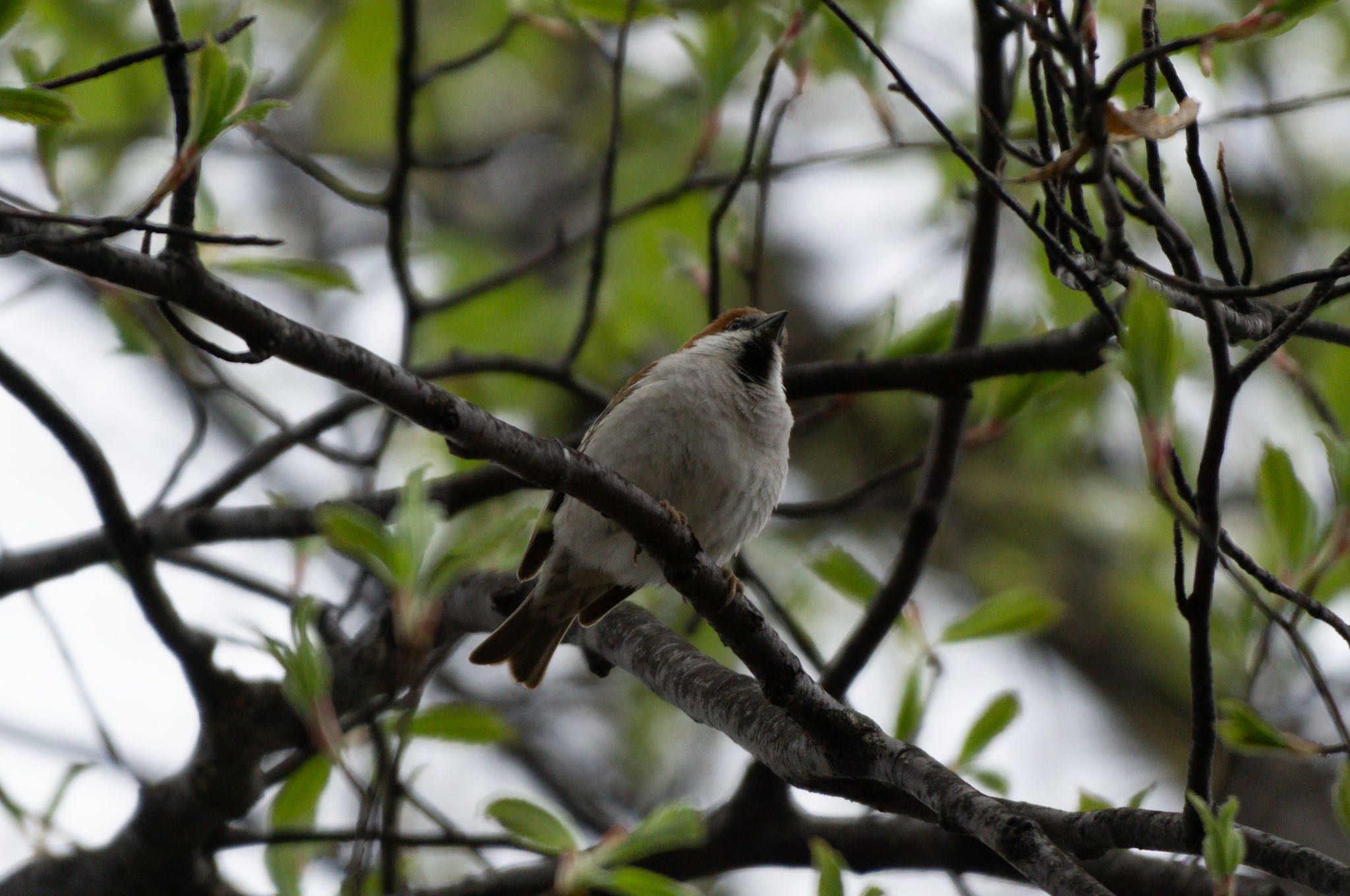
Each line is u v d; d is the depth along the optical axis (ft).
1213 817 16.88
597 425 29.07
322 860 29.86
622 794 45.73
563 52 49.80
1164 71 18.25
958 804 18.39
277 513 30.19
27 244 15.16
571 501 26.99
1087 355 27.50
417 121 47.19
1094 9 16.89
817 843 19.74
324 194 48.16
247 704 26.45
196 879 28.30
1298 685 31.60
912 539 28.60
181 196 16.44
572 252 37.96
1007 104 27.89
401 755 20.48
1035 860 17.07
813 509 31.01
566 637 29.66
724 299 43.68
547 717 47.06
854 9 34.12
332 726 20.33
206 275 16.42
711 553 29.14
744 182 30.55
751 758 28.58
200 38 17.48
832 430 49.65
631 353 41.68
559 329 40.45
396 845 26.50
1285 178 41.52
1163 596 46.50
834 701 20.84
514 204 51.01
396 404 18.22
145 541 25.45
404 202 31.17
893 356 30.35
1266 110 27.14
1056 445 41.75
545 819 21.76
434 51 45.24
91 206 35.88
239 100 16.56
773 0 31.91
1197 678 16.94
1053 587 47.44
